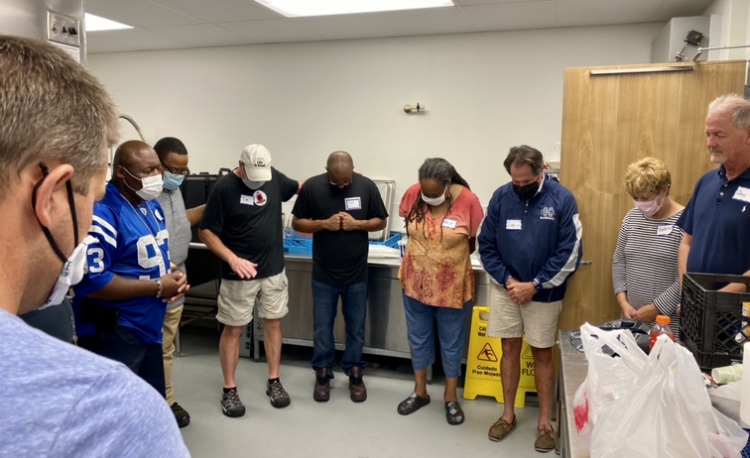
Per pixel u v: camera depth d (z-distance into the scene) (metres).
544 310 2.53
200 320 4.58
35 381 0.39
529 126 3.96
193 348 3.99
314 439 2.70
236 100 4.70
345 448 2.62
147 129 5.02
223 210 2.84
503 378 2.76
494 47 3.96
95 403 0.40
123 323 1.89
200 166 4.90
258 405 3.08
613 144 2.80
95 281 1.76
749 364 0.96
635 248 2.45
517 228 2.51
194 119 4.86
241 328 3.02
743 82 2.59
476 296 3.35
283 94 4.55
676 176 2.72
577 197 2.88
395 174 4.33
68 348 0.43
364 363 3.27
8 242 0.48
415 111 4.21
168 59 4.86
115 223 1.87
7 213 0.47
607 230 2.84
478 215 2.82
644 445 0.89
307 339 3.71
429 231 2.77
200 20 3.74
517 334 2.66
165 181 2.65
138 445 0.42
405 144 4.27
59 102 0.48
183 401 3.12
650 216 2.42
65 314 1.33
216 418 2.92
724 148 1.77
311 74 4.45
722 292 1.28
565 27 3.78
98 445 0.39
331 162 2.94
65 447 0.37
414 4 3.33
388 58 4.23
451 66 4.08
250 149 2.74
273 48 4.52
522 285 2.48
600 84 2.79
